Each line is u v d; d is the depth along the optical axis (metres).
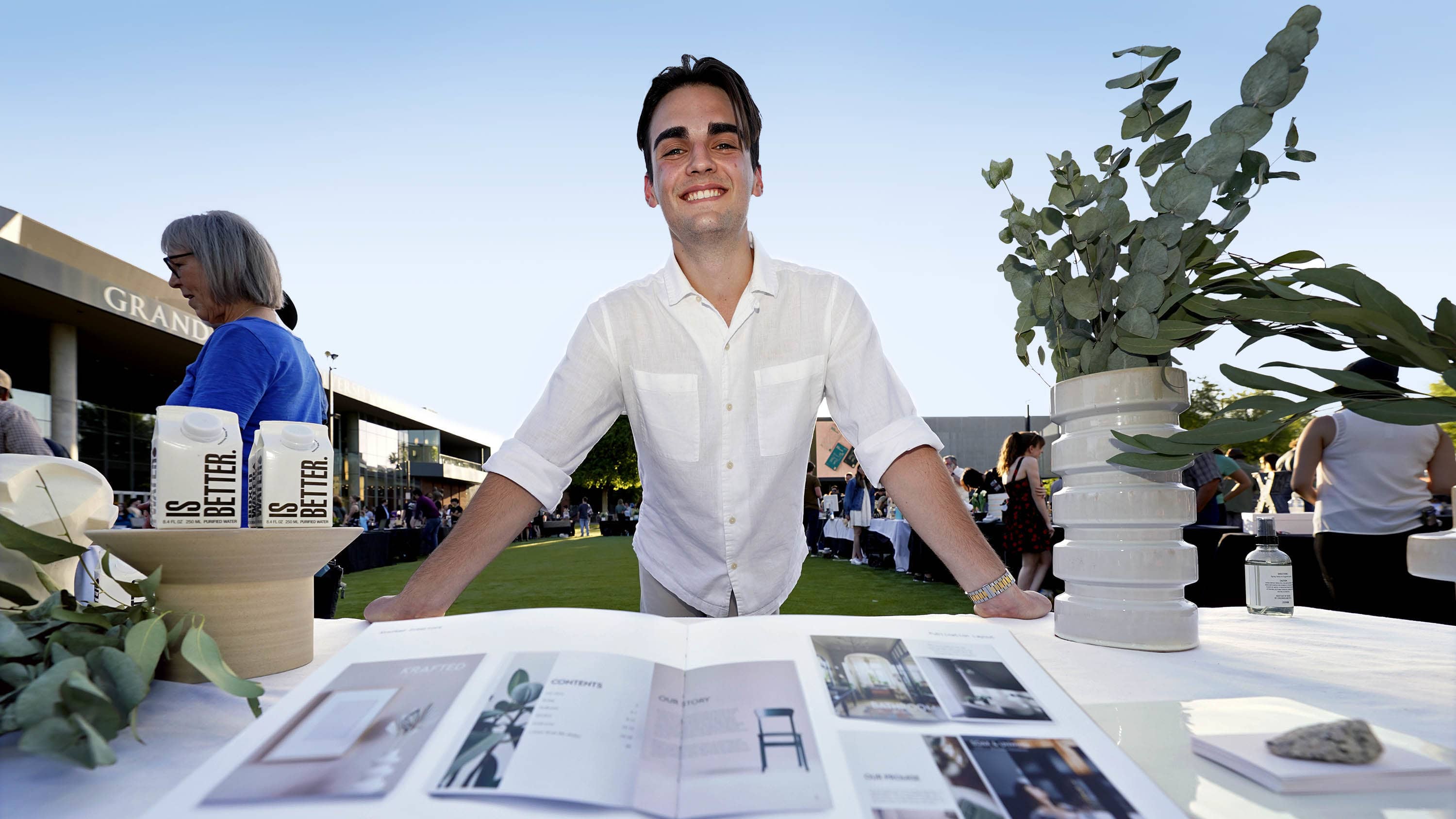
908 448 1.14
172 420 0.72
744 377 1.34
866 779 0.43
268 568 0.72
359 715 0.49
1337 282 0.83
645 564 1.52
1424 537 0.88
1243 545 3.06
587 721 0.48
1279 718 0.59
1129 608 0.91
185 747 0.57
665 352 1.33
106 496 0.81
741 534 1.37
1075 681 0.76
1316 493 2.74
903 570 9.20
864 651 0.61
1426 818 0.43
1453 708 0.66
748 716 0.50
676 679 0.56
